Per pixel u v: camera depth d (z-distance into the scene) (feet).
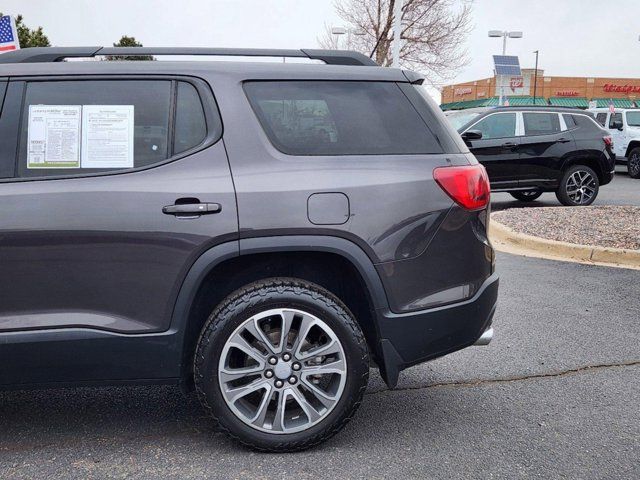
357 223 9.75
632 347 15.17
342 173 9.90
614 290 20.33
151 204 9.49
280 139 10.06
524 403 12.14
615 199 46.06
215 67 10.27
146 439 10.62
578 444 10.49
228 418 9.77
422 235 10.05
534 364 14.15
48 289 9.41
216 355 9.61
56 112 9.89
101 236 9.40
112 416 11.54
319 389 9.89
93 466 9.71
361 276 9.87
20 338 9.31
